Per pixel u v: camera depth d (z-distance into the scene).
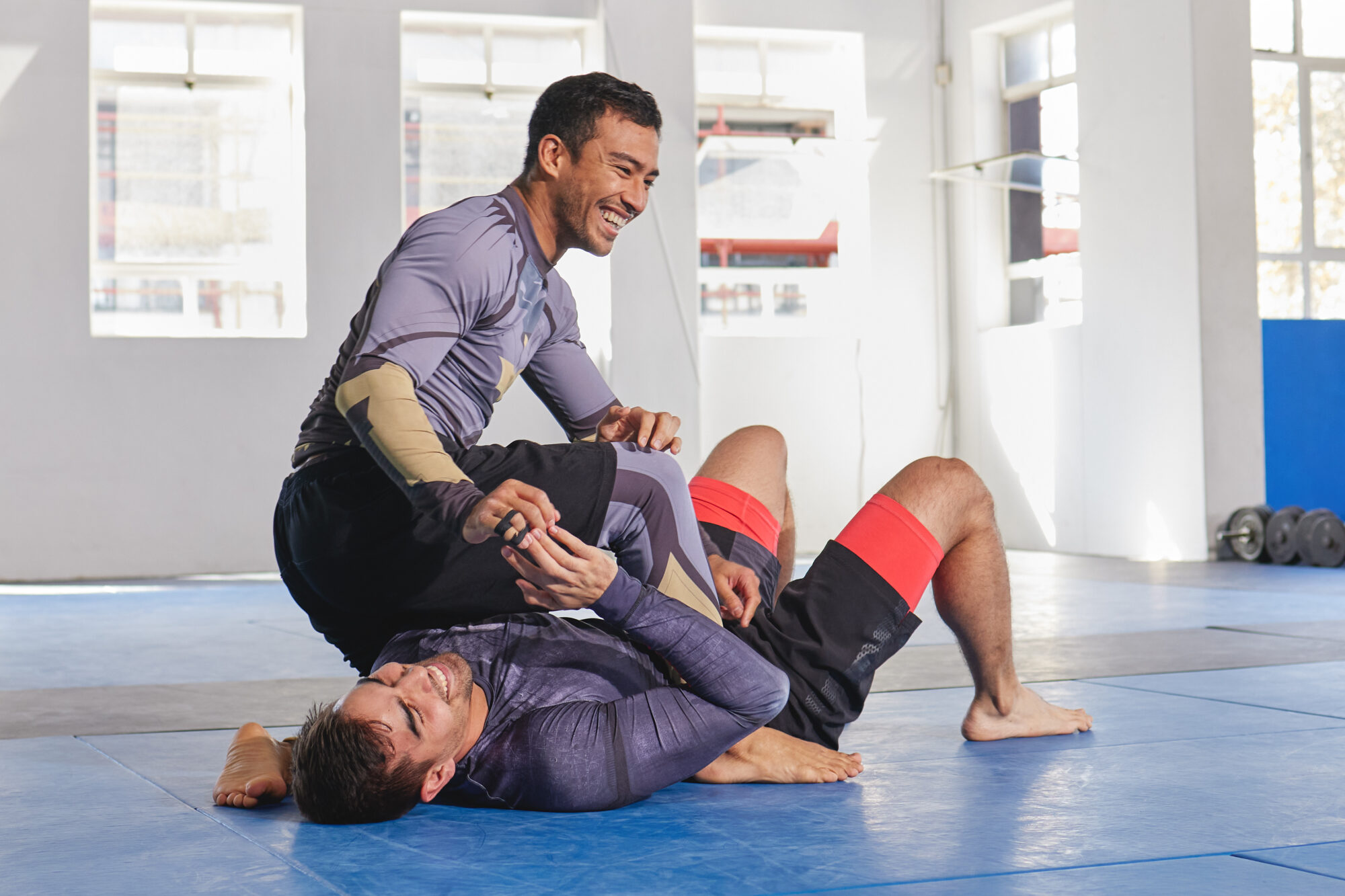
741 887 1.44
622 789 1.79
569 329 2.07
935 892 1.41
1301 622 4.47
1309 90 8.09
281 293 8.39
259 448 8.08
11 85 7.75
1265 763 2.12
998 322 9.46
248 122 8.35
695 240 8.64
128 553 7.89
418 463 1.64
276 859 1.58
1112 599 5.43
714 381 9.12
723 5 9.17
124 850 1.63
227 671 3.64
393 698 1.71
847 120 9.58
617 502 1.83
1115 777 2.02
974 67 9.43
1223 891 1.40
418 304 1.73
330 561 1.82
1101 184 8.27
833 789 1.96
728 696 1.79
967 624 2.29
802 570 7.49
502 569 1.82
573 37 8.83
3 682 3.43
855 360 9.41
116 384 7.88
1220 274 7.66
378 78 8.22
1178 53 7.70
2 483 7.73
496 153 8.77
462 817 1.80
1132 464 8.09
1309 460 7.86
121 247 8.20
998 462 9.27
